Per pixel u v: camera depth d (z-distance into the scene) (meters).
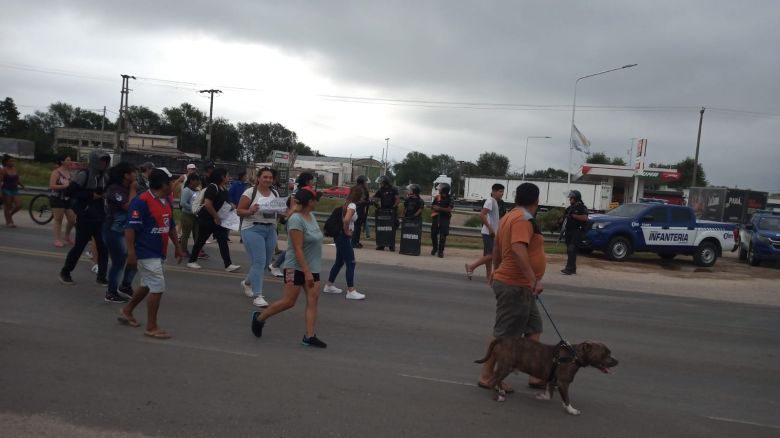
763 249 19.00
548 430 4.73
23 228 15.86
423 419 4.77
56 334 6.52
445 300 10.08
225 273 11.02
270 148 106.81
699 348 8.05
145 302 8.34
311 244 6.73
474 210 53.66
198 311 8.02
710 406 5.66
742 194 34.09
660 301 11.88
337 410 4.84
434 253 16.44
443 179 53.22
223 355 6.16
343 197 60.31
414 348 6.96
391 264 14.27
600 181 58.62
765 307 12.03
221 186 10.97
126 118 61.25
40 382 5.07
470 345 7.25
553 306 10.51
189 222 12.33
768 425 5.23
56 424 4.28
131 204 6.49
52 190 12.73
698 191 37.16
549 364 5.14
